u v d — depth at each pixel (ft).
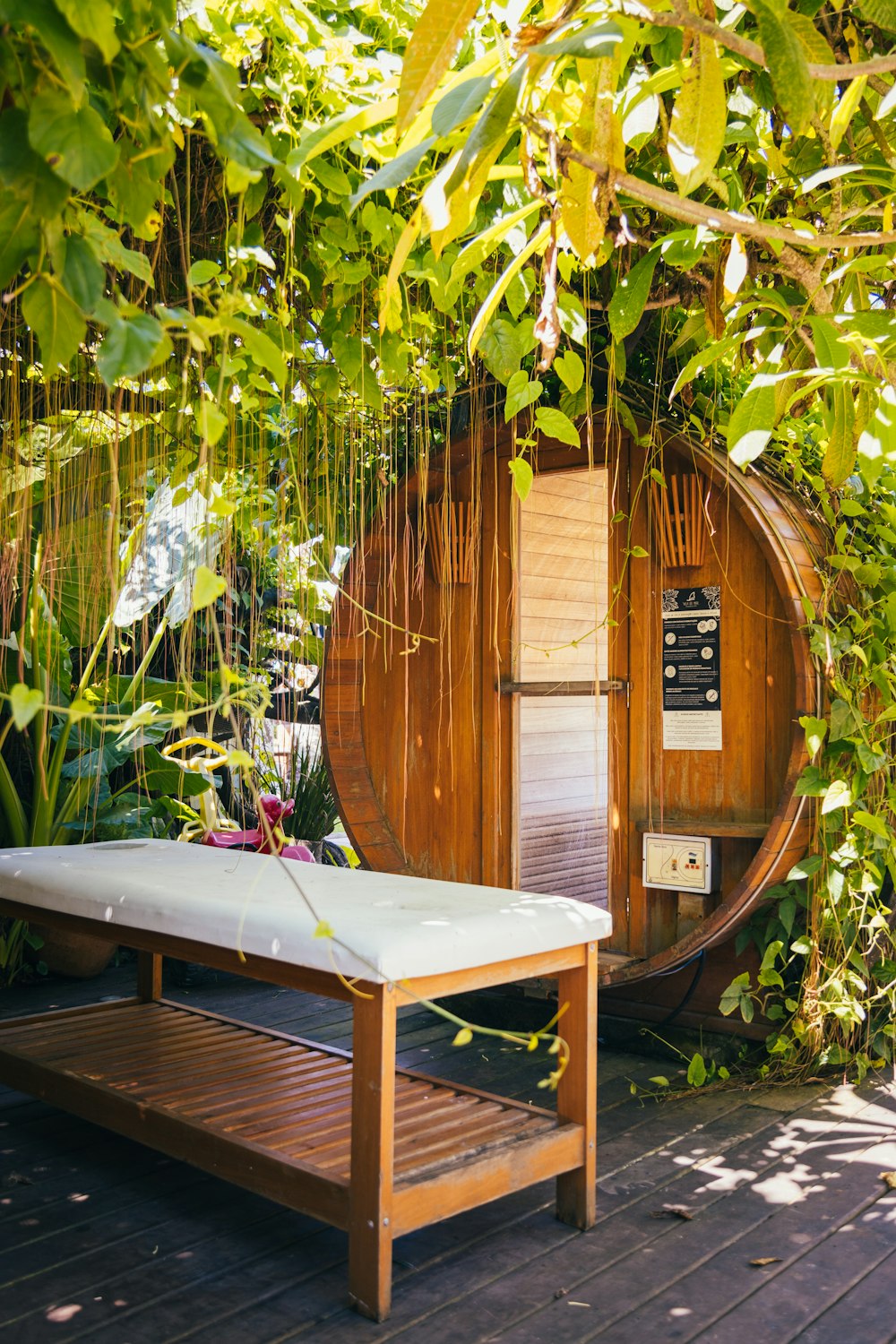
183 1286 6.95
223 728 16.80
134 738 14.98
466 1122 7.91
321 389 10.17
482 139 4.36
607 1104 10.45
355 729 13.43
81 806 15.51
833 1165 8.93
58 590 13.17
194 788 15.35
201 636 16.33
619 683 12.44
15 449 9.57
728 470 10.82
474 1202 7.04
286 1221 7.93
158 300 9.08
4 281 4.09
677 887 11.70
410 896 8.06
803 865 10.72
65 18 3.49
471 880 13.67
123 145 4.39
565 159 5.09
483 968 7.14
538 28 4.54
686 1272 7.14
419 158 4.82
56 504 10.50
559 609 15.30
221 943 7.36
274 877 8.94
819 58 5.09
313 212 8.33
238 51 7.20
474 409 12.13
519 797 13.41
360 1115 6.61
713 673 11.74
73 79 3.50
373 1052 6.54
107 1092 8.46
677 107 4.73
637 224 8.48
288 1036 10.24
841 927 11.02
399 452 13.15
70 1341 6.28
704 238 7.03
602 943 12.59
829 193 7.23
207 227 8.96
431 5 4.05
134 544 10.85
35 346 9.18
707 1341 6.30
